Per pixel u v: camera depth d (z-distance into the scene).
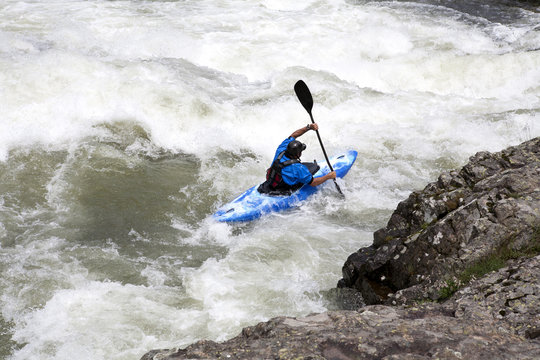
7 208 20.67
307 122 28.16
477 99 31.64
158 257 18.64
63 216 20.58
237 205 21.23
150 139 25.92
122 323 14.93
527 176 13.24
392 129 27.86
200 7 42.78
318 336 8.91
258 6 43.47
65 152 24.30
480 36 39.75
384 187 23.44
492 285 10.59
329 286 16.59
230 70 33.88
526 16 44.06
